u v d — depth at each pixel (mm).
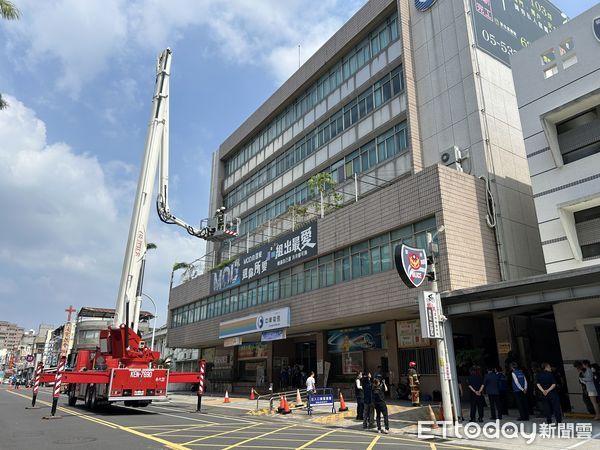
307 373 30984
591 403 13734
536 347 18906
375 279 20938
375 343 24078
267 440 11211
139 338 17203
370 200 22016
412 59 25469
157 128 19453
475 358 18125
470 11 23531
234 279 33031
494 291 13688
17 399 26406
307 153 32969
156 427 13195
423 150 23875
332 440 11312
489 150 21203
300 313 25359
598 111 16031
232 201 43812
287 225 32875
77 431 12039
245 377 35656
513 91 23578
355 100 29031
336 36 30703
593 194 15211
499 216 20297
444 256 18109
